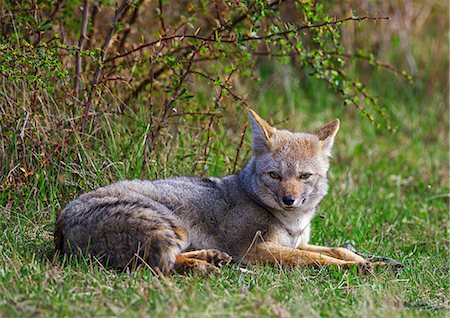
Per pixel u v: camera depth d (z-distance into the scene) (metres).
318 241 11.99
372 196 14.87
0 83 11.73
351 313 8.00
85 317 7.34
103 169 11.70
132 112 12.15
